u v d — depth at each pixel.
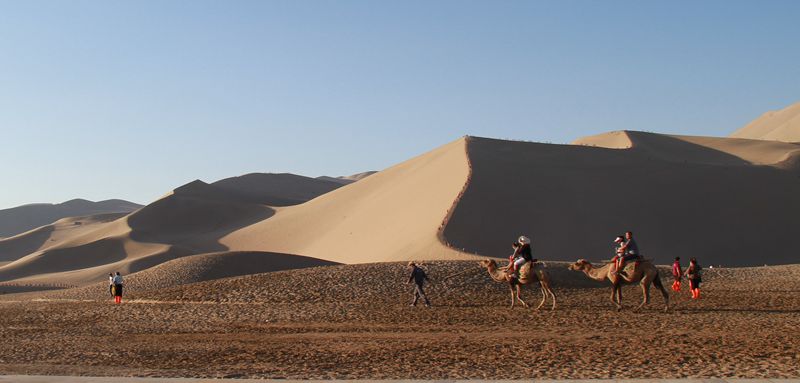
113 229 135.88
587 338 18.42
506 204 82.81
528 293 30.09
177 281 50.84
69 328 25.55
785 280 34.56
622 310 24.56
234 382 13.16
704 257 79.44
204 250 120.00
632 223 83.44
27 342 21.84
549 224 80.56
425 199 91.50
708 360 14.66
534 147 105.75
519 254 25.92
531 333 19.78
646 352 15.86
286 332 22.09
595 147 107.56
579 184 90.31
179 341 20.73
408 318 24.27
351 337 20.25
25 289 88.75
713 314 23.00
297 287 32.81
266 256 60.69
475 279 32.59
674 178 94.12
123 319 27.59
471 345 17.73
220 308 29.31
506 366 14.73
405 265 36.41
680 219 85.31
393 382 12.97
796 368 13.55
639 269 24.20
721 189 92.00
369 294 30.77
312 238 108.75
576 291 30.88
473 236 75.44
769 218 86.88
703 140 134.12
